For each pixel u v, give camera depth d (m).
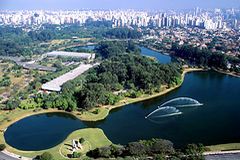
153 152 198.12
